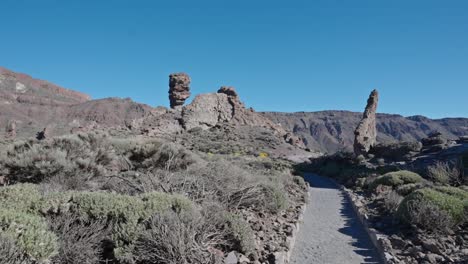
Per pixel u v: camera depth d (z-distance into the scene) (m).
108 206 5.84
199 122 85.88
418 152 33.69
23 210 5.55
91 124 75.75
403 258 6.67
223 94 97.50
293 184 18.94
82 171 11.33
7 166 11.05
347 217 11.80
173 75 105.94
